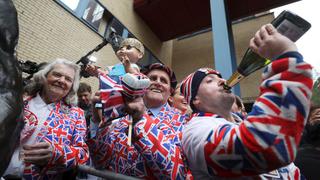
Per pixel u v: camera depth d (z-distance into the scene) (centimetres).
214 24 488
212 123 73
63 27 496
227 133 63
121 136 117
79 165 122
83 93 246
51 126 139
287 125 54
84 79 509
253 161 58
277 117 55
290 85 56
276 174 83
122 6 755
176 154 92
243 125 60
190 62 1074
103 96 86
